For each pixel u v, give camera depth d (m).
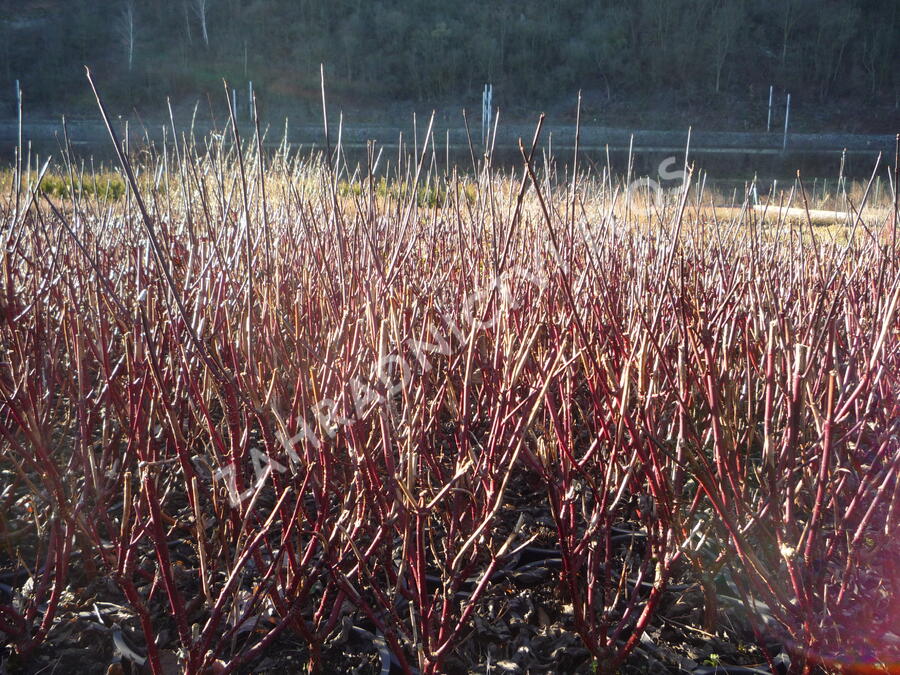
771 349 1.59
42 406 2.02
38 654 1.90
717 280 2.49
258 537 1.53
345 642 1.99
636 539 2.44
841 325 2.35
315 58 45.31
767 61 44.12
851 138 30.48
